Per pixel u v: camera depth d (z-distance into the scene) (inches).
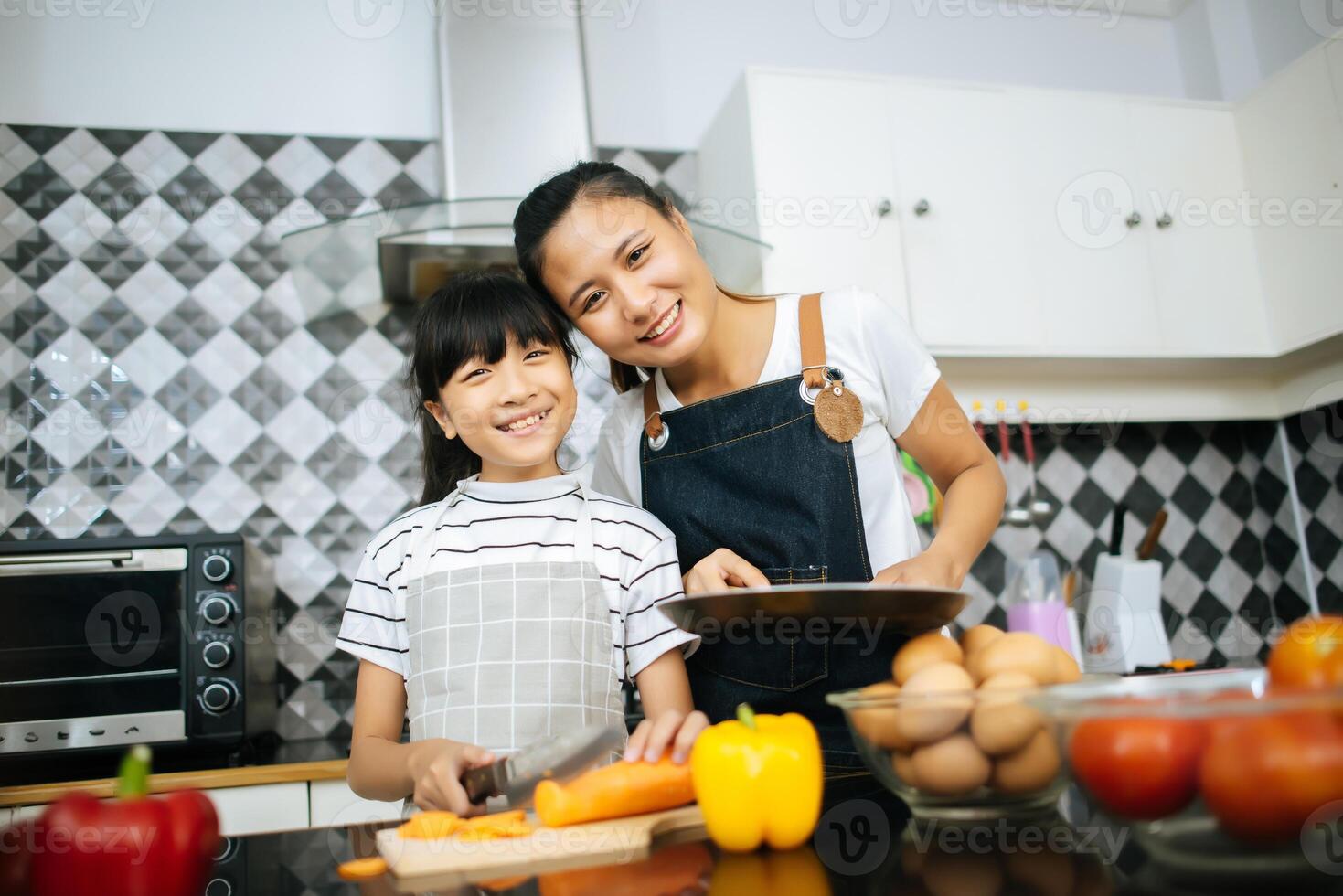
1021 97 92.8
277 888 22.7
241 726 66.7
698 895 20.0
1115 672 87.9
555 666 41.3
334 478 85.7
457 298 44.5
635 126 98.3
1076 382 97.5
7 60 87.0
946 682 25.5
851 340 46.4
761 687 41.9
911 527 46.7
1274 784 17.7
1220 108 98.5
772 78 87.2
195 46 90.7
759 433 45.3
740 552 45.3
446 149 81.9
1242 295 95.1
